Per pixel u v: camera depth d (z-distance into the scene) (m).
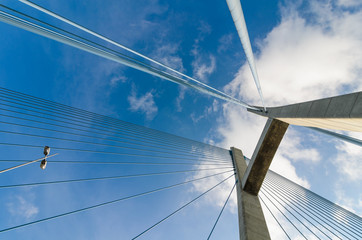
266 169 14.09
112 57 5.43
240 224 11.09
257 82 9.82
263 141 14.09
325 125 9.34
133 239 6.99
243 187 14.40
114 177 9.76
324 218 16.41
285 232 10.12
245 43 5.59
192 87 8.55
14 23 3.59
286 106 11.93
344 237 14.45
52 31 4.16
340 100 7.07
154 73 6.80
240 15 4.06
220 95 10.45
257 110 16.66
